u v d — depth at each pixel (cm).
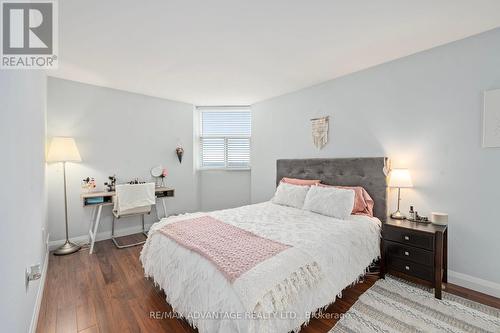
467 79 208
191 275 155
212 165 469
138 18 177
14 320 108
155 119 395
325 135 318
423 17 178
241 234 188
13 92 117
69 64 261
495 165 196
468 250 210
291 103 365
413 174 242
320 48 227
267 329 124
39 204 201
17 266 115
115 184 351
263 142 413
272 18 178
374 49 229
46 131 286
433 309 179
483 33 200
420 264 200
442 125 223
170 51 231
